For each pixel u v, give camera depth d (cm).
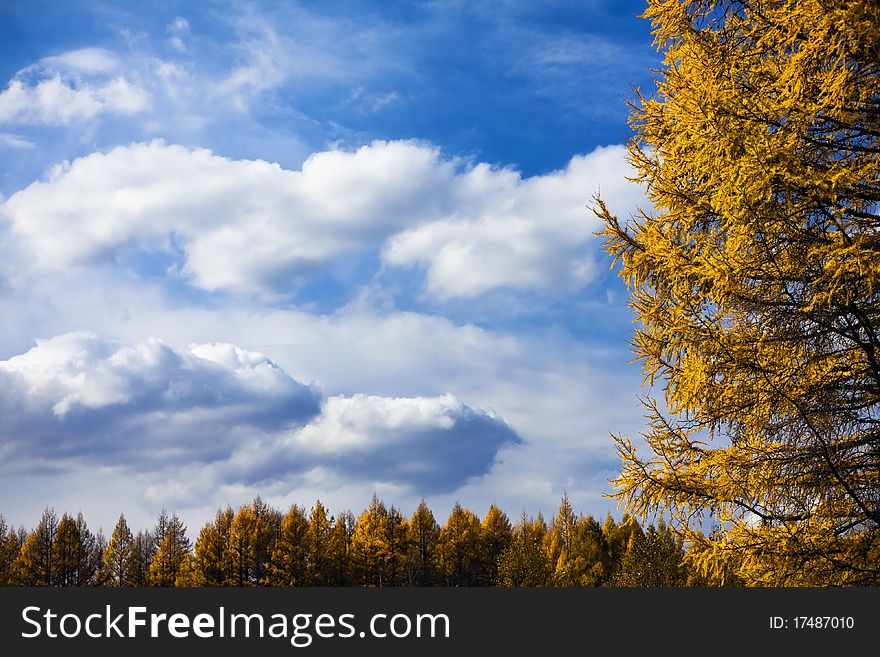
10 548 5788
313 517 5706
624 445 830
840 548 747
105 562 6184
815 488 769
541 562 3838
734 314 792
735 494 775
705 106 712
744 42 775
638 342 836
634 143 884
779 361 763
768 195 706
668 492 805
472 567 5969
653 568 2652
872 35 648
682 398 794
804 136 710
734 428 798
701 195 818
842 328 747
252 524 5791
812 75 689
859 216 726
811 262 724
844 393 766
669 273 824
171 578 6112
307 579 5494
